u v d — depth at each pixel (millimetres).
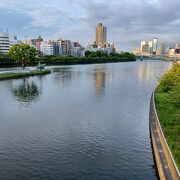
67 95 71562
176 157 23703
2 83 95938
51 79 111688
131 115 48969
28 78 114562
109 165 27781
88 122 43969
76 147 32750
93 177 25234
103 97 68812
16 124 42719
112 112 51375
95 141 34938
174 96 46531
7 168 27109
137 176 25516
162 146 27250
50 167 27250
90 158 29500
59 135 37281
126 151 31547
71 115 48656
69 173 26031
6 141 34875
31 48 144375
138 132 38781
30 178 25094
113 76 130750
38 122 43875
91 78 118562
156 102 51344
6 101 62375
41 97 68125
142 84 99500
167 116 39219
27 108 54844
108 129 40188
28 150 31781
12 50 142000
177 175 19312
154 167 27453
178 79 58875
